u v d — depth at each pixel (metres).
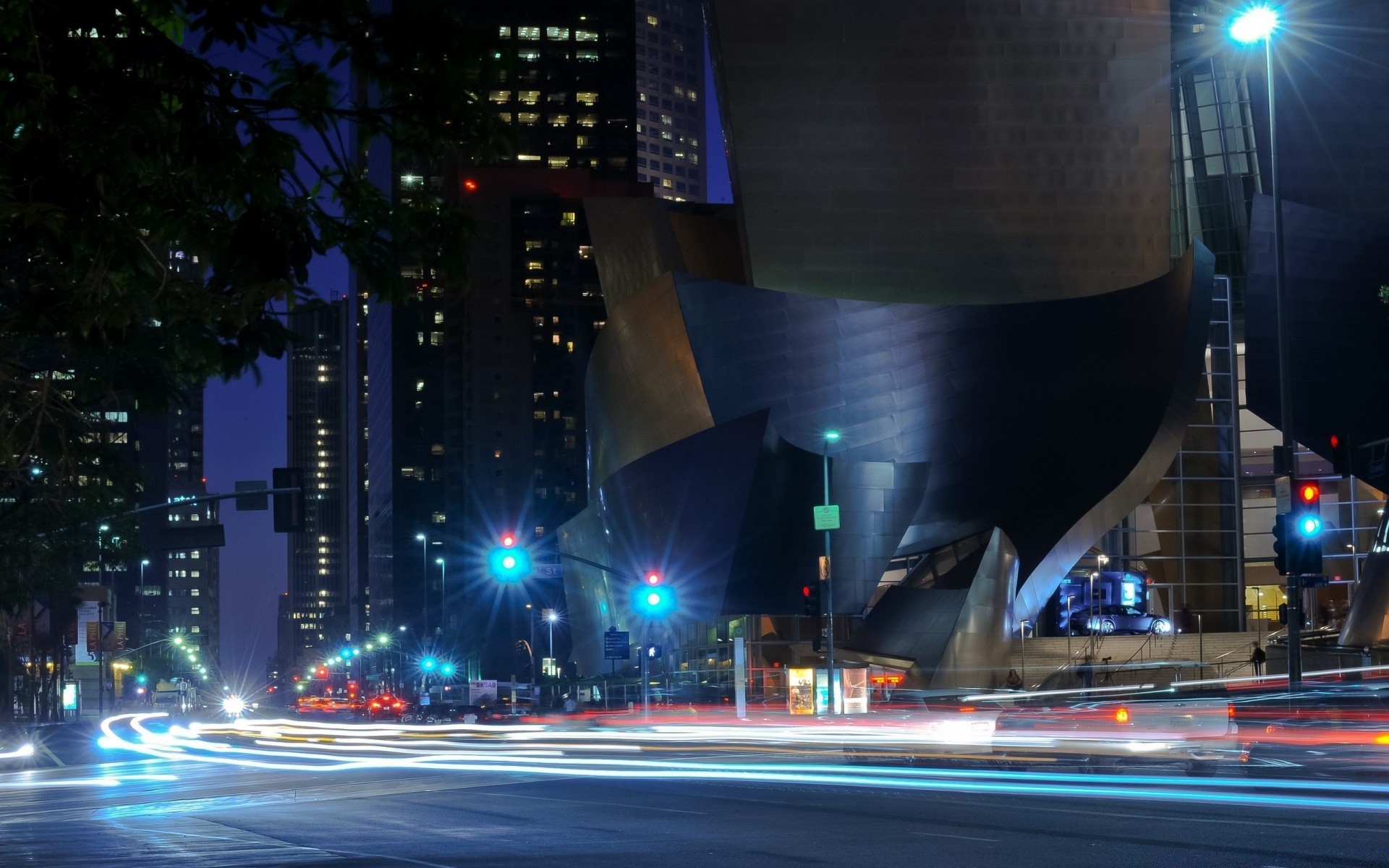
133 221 8.51
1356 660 57.50
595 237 80.81
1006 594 59.09
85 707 150.62
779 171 69.50
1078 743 25.97
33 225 7.77
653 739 42.38
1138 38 70.38
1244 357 86.62
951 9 70.12
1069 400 63.06
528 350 193.75
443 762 36.00
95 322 8.60
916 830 16.50
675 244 76.06
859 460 61.59
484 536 191.00
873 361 62.44
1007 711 27.75
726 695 61.94
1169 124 70.25
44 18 7.89
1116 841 14.69
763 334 62.38
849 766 29.28
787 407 62.41
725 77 70.12
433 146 8.91
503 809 21.00
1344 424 74.06
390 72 8.57
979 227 69.62
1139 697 28.91
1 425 10.54
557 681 92.38
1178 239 88.06
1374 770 24.17
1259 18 33.97
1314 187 78.00
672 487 62.78
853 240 69.31
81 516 30.94
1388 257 75.25
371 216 9.02
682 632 68.62
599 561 82.00
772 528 59.91
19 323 8.66
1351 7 78.69
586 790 24.72
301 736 59.50
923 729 30.25
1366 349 74.25
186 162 8.25
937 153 69.88
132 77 8.01
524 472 192.88
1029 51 70.12
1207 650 70.50
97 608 136.75
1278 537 30.92
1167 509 77.19
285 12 8.29
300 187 8.79
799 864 13.42
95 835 18.86
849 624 60.91
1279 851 13.52
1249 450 85.38
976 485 64.00
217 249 8.59
